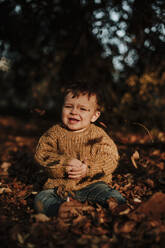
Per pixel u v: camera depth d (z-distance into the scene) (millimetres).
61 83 5625
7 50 4738
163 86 4754
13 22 4289
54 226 2117
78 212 2295
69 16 4570
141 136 5852
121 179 3305
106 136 2723
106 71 5098
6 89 8516
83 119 2635
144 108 5059
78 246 1875
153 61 4375
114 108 4879
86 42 4711
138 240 1924
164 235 1938
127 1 3973
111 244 1883
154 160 3936
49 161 2584
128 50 4340
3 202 2691
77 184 2604
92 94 2713
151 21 3867
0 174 3770
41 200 2455
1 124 9336
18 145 5699
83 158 2625
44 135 2791
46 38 5016
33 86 6219
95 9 4145
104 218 2227
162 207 2148
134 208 2211
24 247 1897
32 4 4242
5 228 2094
